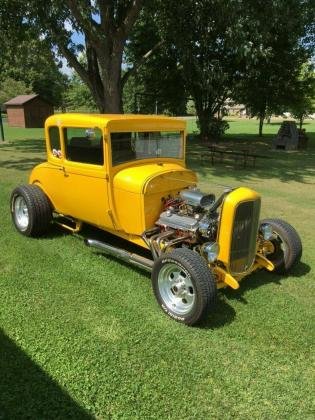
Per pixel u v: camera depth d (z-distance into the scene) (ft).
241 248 14.53
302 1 51.52
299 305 14.78
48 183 19.49
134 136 16.46
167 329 13.04
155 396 10.28
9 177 35.70
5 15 49.73
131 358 11.61
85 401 10.04
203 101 81.41
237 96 79.30
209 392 10.50
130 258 15.92
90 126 16.08
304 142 67.82
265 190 33.53
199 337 12.69
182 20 49.16
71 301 14.51
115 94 48.62
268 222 16.98
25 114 125.59
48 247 19.20
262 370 11.39
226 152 46.50
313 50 72.95
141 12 53.52
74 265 17.37
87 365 11.25
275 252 16.71
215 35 52.70
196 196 14.84
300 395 10.55
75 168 17.37
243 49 42.68
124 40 46.32
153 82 79.82
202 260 13.14
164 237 14.99
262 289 15.87
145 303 14.53
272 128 130.11
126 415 9.70
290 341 12.69
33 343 12.08
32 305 14.17
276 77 74.13
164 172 15.92
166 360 11.59
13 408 9.75
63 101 195.72
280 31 63.21
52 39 52.54
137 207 15.49
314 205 28.78
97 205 16.97
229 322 13.56
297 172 42.80
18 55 61.46
